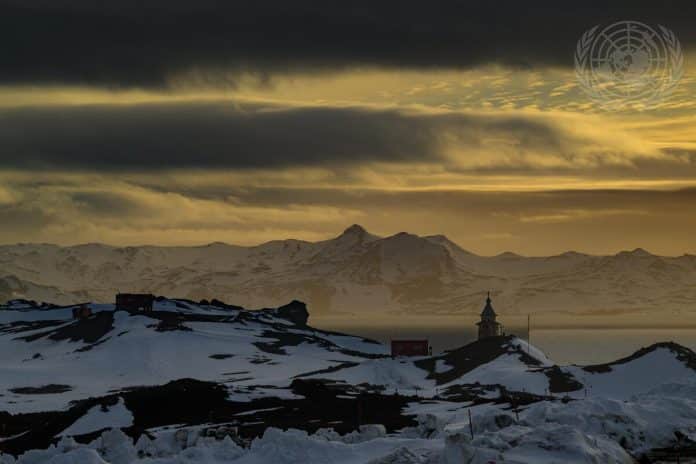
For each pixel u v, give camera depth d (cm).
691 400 12369
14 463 11456
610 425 11194
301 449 10550
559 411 11588
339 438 12219
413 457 9788
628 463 10256
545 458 9825
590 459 9800
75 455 10112
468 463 9531
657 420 11425
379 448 10694
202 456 10669
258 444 10981
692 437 11256
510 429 10694
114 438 12319
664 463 10306
